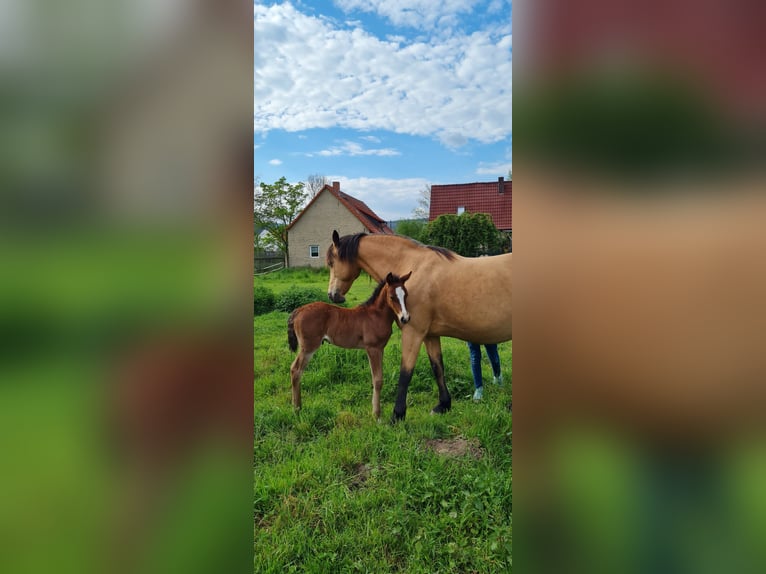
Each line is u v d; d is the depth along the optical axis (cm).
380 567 225
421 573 218
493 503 255
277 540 240
